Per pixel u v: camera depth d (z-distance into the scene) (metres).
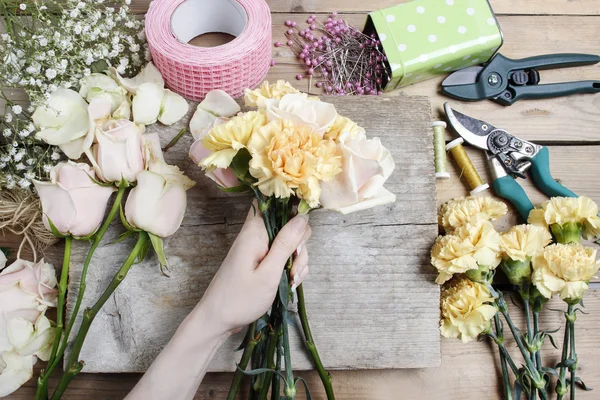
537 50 0.92
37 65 0.74
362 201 0.66
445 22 0.87
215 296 0.67
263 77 0.86
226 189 0.68
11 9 0.82
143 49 0.85
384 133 0.81
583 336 0.83
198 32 0.87
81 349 0.76
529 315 0.80
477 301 0.74
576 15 0.93
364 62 0.90
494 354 0.82
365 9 0.92
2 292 0.74
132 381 0.80
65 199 0.71
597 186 0.88
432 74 0.89
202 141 0.65
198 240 0.78
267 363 0.70
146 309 0.77
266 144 0.62
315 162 0.61
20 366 0.75
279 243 0.66
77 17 0.79
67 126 0.75
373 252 0.78
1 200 0.78
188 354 0.67
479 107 0.89
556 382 0.81
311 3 0.92
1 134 0.84
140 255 0.74
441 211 0.82
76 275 0.77
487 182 0.87
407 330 0.78
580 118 0.89
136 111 0.77
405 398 0.81
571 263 0.73
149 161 0.74
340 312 0.78
